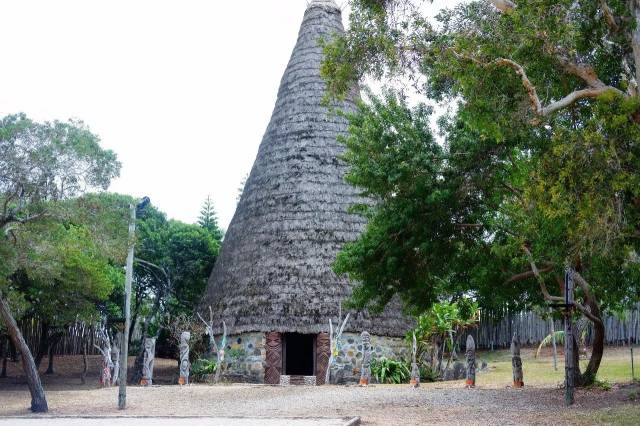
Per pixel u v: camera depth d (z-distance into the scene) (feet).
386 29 56.70
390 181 67.72
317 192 113.60
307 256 108.99
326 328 104.37
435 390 78.18
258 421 51.37
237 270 113.50
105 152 70.59
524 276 73.97
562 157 49.34
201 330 113.91
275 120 123.65
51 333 139.23
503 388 79.46
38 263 73.82
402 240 72.59
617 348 123.34
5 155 66.74
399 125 69.41
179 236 152.25
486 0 56.08
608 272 60.34
